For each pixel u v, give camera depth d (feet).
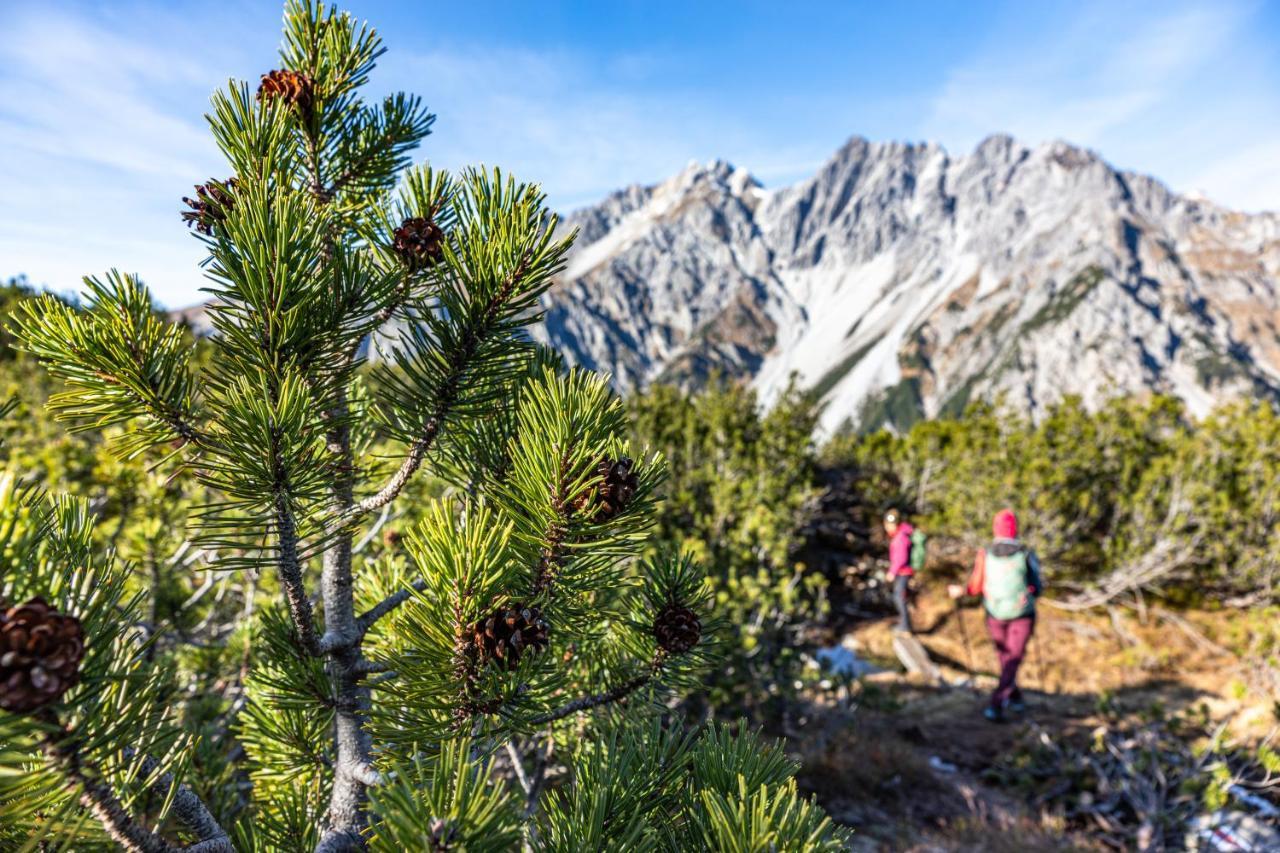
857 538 50.08
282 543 3.61
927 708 26.89
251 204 3.35
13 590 2.27
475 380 4.09
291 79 4.65
